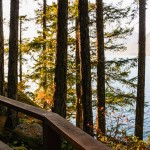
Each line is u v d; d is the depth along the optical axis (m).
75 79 17.14
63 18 10.05
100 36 14.28
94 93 18.92
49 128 2.29
